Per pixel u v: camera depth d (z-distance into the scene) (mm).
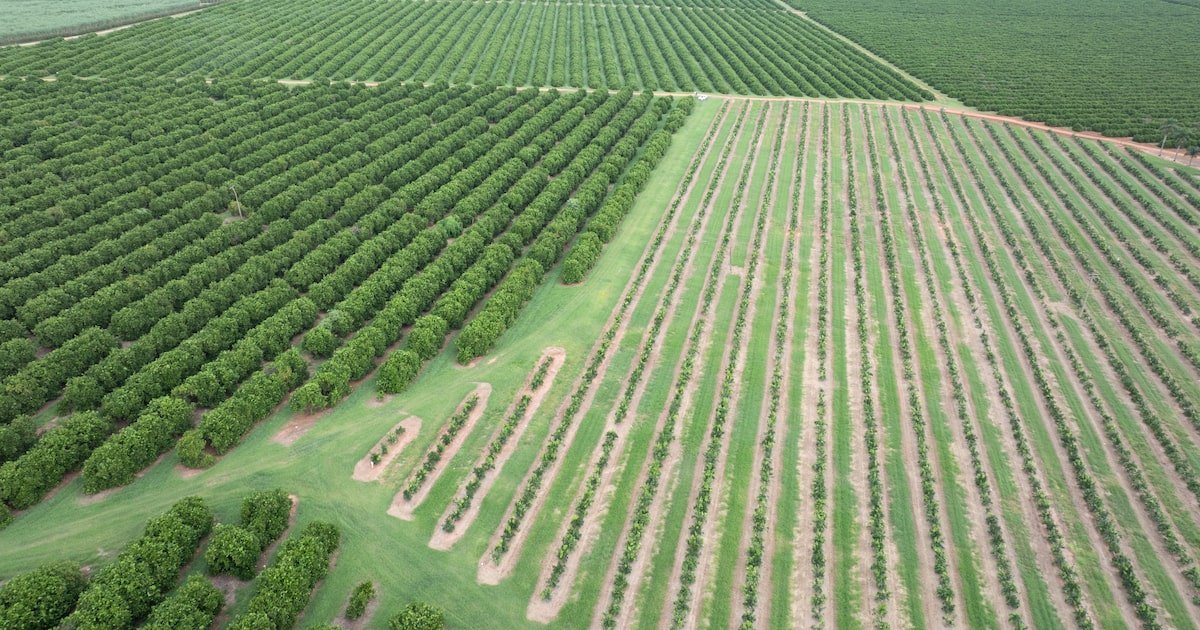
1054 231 130875
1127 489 75125
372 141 159375
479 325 93750
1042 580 65125
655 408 85250
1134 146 176875
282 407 83812
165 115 163375
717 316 103562
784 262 118500
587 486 73812
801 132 178875
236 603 60500
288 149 152125
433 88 194625
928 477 75062
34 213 115938
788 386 89250
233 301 99875
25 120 155875
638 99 190250
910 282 113438
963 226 132750
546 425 82312
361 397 85938
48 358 83688
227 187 131000
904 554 67312
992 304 107875
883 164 160625
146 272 102500
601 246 120125
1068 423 84062
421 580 63469
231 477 73500
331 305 102312
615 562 65938
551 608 61562
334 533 65562
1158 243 124938
